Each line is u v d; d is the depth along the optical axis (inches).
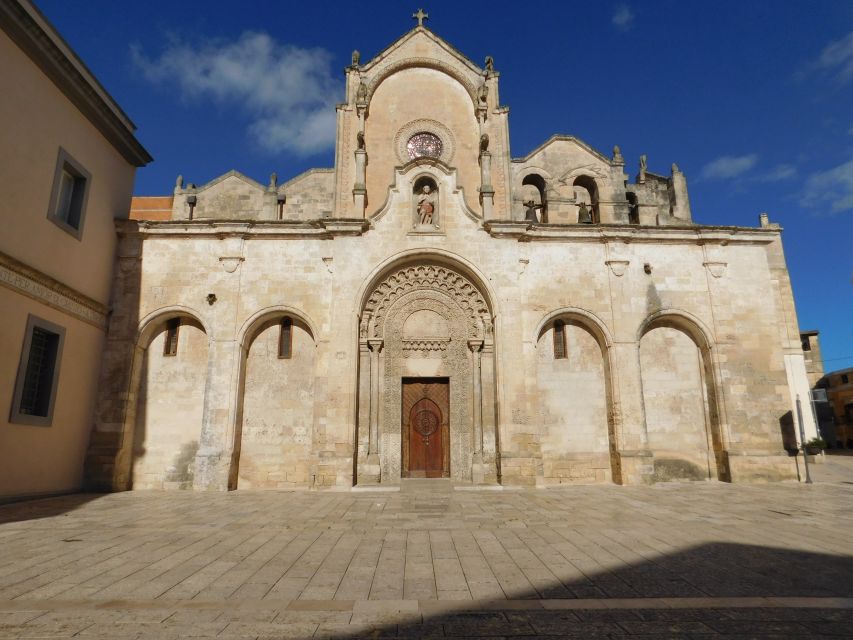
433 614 278.2
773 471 908.0
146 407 909.2
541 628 259.3
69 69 775.1
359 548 427.2
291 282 933.2
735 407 933.2
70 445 810.2
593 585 328.8
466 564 377.4
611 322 949.2
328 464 852.0
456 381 954.7
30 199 720.3
